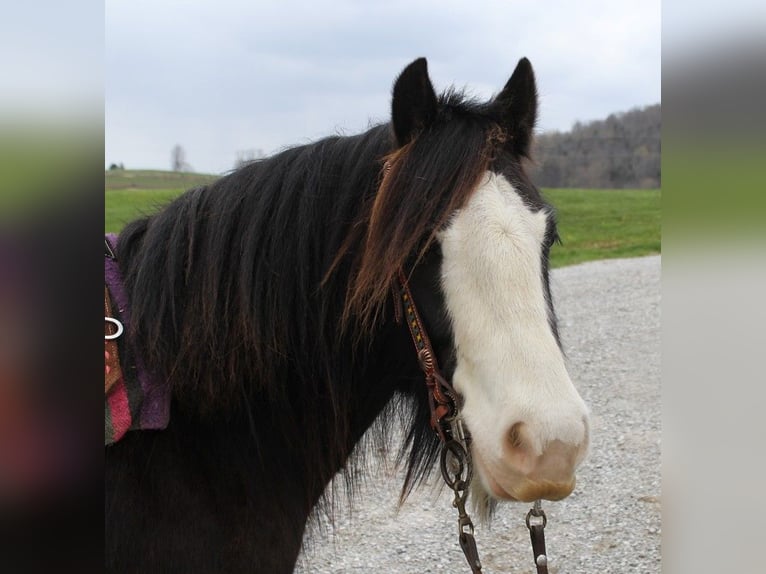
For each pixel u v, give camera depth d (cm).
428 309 165
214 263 177
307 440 190
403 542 392
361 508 429
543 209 169
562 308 944
